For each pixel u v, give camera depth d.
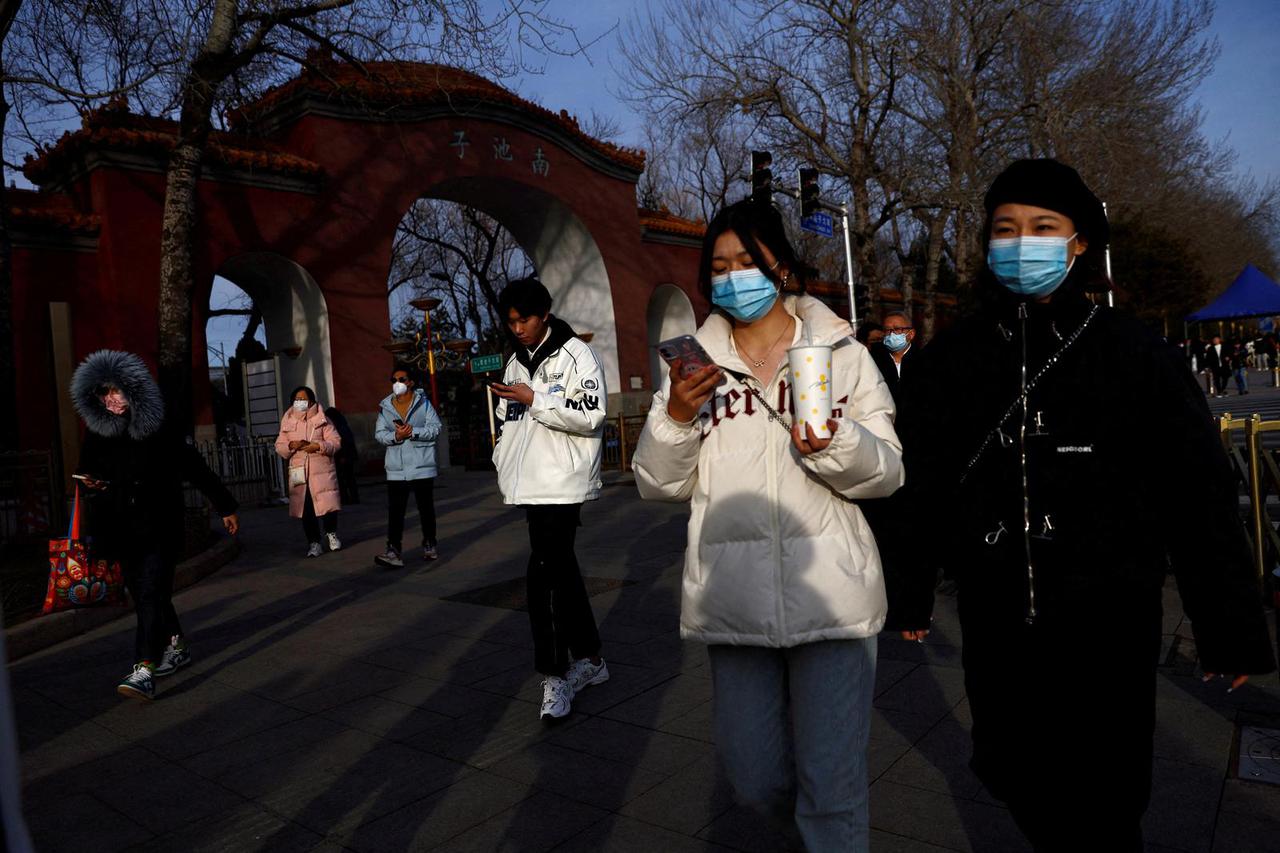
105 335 13.65
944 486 2.01
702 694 4.00
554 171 19.81
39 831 3.03
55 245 13.28
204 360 14.33
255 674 4.77
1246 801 2.69
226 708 4.24
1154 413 1.75
